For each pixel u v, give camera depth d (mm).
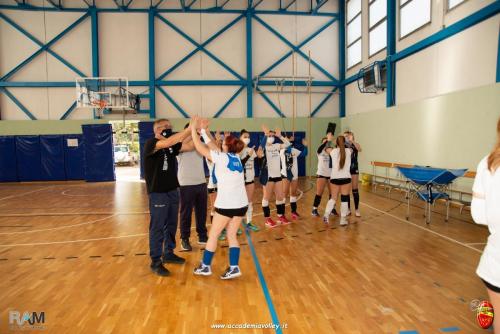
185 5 15227
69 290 3717
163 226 4152
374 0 12844
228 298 3482
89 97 14070
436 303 3322
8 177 15055
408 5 10898
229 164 3764
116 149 26484
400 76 11375
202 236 5223
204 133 3852
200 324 2977
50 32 14969
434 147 9430
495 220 1818
